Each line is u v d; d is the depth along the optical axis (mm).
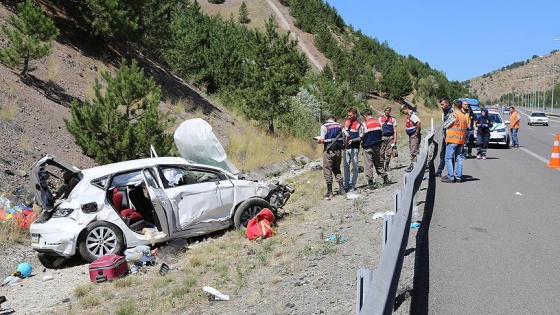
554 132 37125
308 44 99250
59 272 8680
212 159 11352
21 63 16281
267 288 6410
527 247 6984
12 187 11250
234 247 8812
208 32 33469
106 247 8781
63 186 9273
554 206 9570
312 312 5328
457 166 12867
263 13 112625
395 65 97312
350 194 12266
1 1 19688
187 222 9367
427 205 9945
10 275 8492
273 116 26234
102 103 13844
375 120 12898
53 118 15109
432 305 5180
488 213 9125
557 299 5191
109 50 22984
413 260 6559
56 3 22219
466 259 6559
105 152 13617
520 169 15258
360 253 7098
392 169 16641
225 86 30156
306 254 7566
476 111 23703
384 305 3391
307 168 21516
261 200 10141
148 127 13953
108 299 7008
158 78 23953
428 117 84062
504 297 5301
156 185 9258
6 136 12734
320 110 36094
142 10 23719
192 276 7480
